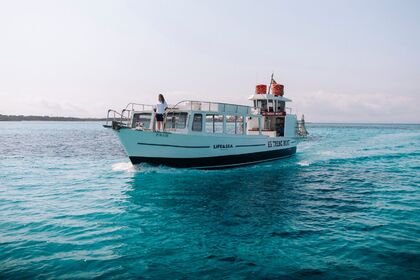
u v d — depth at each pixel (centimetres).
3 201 1273
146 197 1342
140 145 1727
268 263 719
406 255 754
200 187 1542
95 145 4322
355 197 1369
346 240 855
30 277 647
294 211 1147
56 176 1872
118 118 1909
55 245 816
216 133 1931
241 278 650
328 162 2570
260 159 2317
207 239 870
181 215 1091
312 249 798
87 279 643
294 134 2839
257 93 2722
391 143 4850
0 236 877
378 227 963
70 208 1174
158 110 1812
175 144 1772
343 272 674
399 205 1232
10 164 2405
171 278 650
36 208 1170
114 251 783
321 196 1384
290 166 2286
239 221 1028
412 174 1995
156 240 860
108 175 1898
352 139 5978
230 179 1748
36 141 5038
